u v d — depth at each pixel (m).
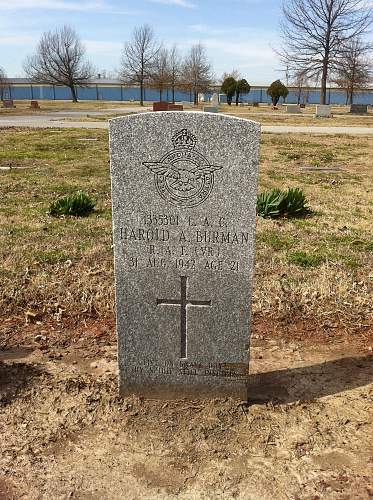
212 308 1.38
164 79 23.05
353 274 2.36
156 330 1.42
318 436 1.32
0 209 3.55
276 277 2.30
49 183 4.55
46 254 2.58
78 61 26.28
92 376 1.58
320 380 1.58
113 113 15.80
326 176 5.21
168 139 1.26
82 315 1.99
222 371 1.43
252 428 1.35
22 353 1.72
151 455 1.27
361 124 12.26
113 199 1.32
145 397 1.48
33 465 1.23
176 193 1.29
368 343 1.81
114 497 1.15
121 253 1.36
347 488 1.17
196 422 1.37
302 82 17.55
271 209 3.45
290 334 1.87
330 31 15.91
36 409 1.42
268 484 1.18
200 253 1.34
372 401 1.47
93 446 1.29
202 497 1.15
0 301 2.05
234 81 23.42
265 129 10.39
